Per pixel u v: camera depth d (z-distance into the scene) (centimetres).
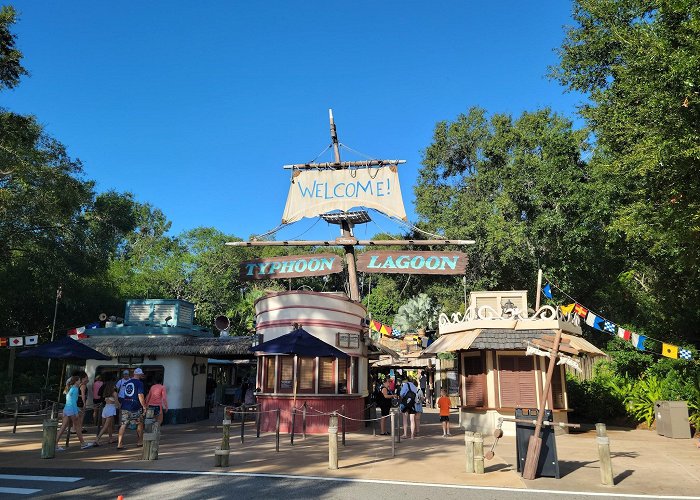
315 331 1557
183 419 1819
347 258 1925
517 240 2614
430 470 944
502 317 1688
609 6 2012
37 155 2489
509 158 3391
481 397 1681
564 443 1387
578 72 2303
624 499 745
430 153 4141
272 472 909
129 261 5184
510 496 754
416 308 4116
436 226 3706
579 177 2467
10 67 1731
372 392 2130
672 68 1030
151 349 1806
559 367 1669
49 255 2702
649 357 1978
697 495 772
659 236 1279
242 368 3528
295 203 2038
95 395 1656
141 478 858
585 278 2666
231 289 5344
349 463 1005
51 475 884
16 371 2905
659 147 1072
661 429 1570
